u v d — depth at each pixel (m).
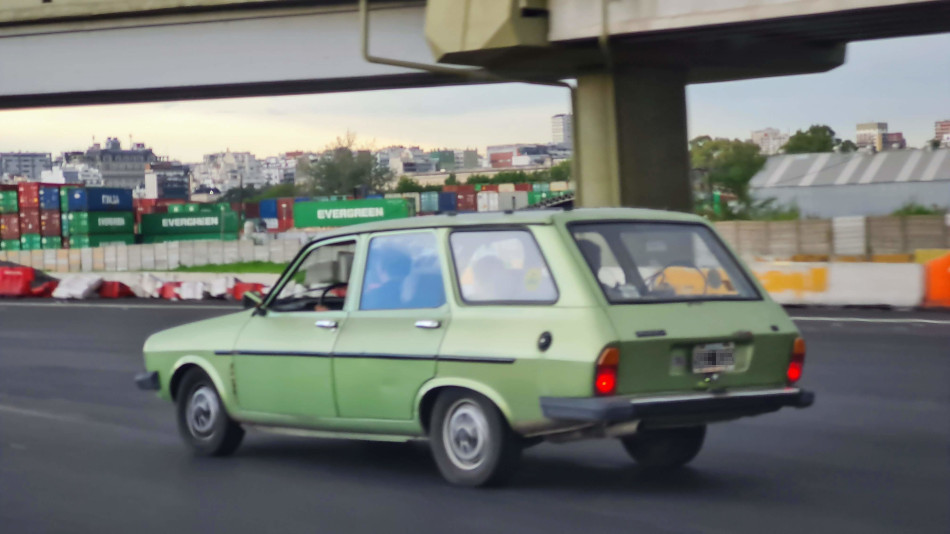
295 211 73.38
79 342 18.06
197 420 7.84
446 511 5.86
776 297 21.83
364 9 27.19
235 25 30.56
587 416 5.56
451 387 6.23
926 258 24.16
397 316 6.53
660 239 6.31
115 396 11.45
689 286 6.17
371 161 115.88
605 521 5.57
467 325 6.15
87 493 6.67
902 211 50.94
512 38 24.73
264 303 7.48
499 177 159.88
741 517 5.62
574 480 6.60
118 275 33.91
